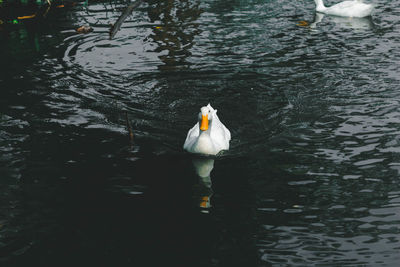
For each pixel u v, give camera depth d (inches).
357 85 327.9
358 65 358.3
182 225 192.2
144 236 184.9
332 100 309.3
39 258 172.4
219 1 517.7
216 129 266.4
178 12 482.3
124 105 308.0
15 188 216.2
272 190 217.3
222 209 203.3
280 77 344.8
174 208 203.8
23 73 348.5
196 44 405.1
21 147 252.5
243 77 346.9
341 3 475.5
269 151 253.8
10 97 311.0
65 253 175.3
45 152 248.5
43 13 477.4
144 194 213.8
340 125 276.7
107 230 188.4
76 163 239.0
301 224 192.4
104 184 221.1
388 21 454.3
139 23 452.1
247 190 217.8
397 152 244.4
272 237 184.7
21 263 169.8
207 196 213.5
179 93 326.6
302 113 294.7
